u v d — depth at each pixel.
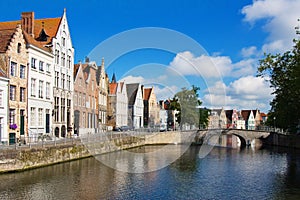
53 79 37.94
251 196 19.78
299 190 21.25
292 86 38.69
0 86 28.67
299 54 37.81
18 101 31.45
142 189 20.94
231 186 22.31
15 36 31.14
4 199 17.48
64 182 21.81
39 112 35.34
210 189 21.41
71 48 42.25
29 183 20.89
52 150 27.33
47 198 17.98
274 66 41.94
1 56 29.88
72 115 41.88
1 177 21.95
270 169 29.69
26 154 24.30
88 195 19.08
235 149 51.19
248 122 122.38
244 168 30.09
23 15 37.91
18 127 31.31
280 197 19.56
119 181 22.86
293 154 43.06
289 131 53.41
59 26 39.66
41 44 37.50
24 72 32.59
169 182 23.16
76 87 42.41
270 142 61.28
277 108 47.00
